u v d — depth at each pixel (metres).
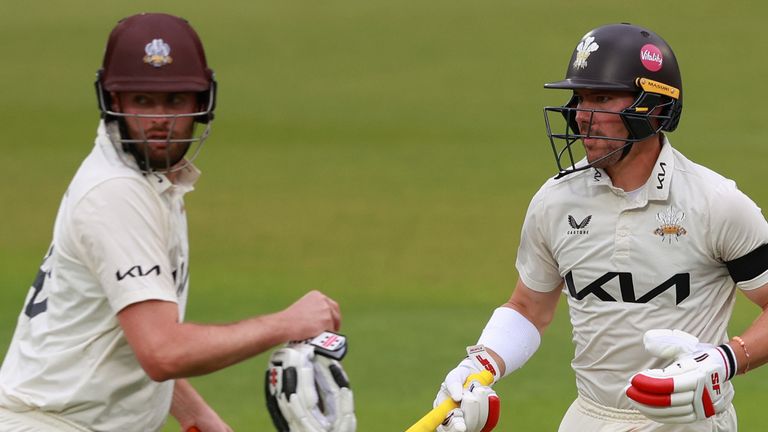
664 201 15.96
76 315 14.38
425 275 41.97
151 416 14.95
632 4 103.94
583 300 16.69
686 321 16.17
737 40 90.69
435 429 16.09
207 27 103.62
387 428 26.05
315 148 65.19
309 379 13.81
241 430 26.09
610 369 16.72
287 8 110.38
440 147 64.94
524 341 17.56
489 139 66.69
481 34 97.38
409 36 98.06
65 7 111.19
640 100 15.90
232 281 41.00
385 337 33.94
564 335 34.12
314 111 75.44
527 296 17.73
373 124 71.62
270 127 70.81
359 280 41.34
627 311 16.31
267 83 84.25
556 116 72.44
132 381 14.55
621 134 16.00
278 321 14.12
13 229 48.38
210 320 35.59
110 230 13.81
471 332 34.59
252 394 29.12
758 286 15.97
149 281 13.81
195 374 13.86
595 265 16.41
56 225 14.74
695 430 16.41
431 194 54.22
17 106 76.25
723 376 15.27
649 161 16.17
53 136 68.00
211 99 14.54
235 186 56.12
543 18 101.50
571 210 16.55
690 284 16.08
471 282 41.09
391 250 45.31
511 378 30.12
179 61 14.16
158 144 14.23
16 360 15.03
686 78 80.38
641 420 16.64
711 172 16.12
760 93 76.06
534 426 26.20
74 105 76.81
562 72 85.25
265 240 46.84
